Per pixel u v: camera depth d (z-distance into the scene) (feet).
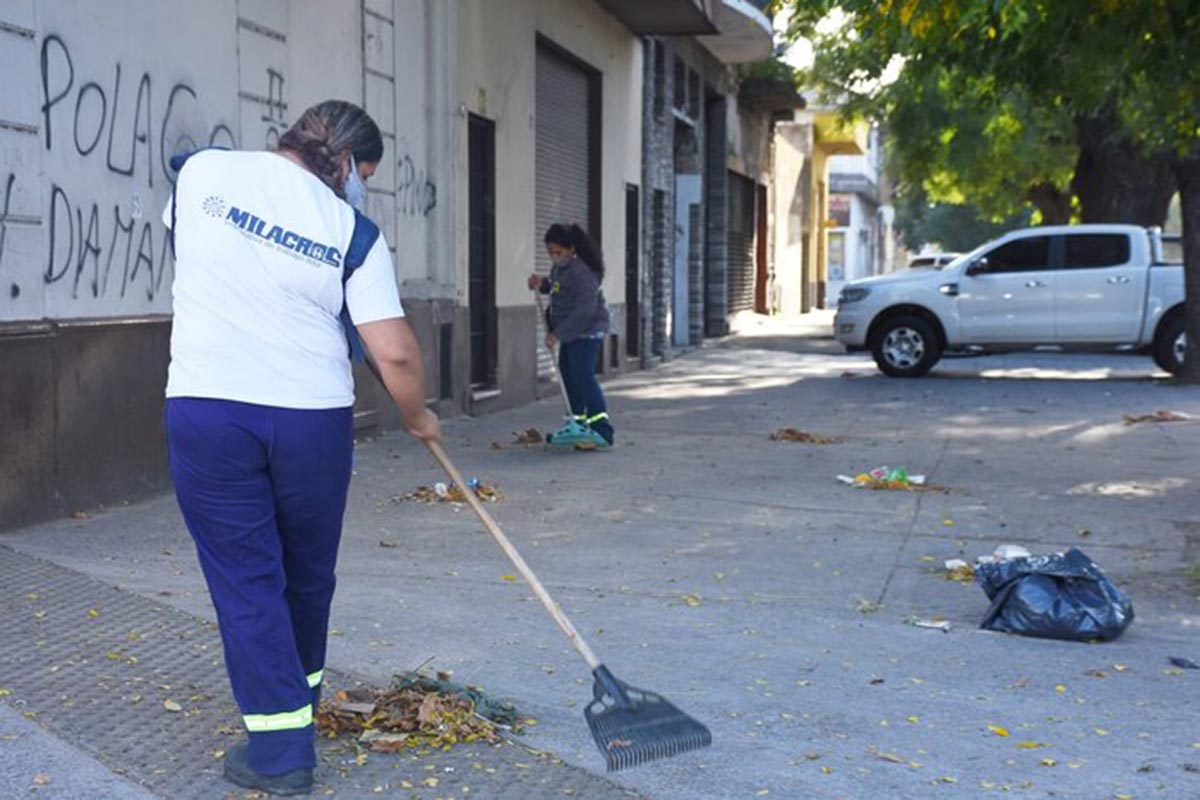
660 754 13.07
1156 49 37.17
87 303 25.98
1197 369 57.93
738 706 16.44
